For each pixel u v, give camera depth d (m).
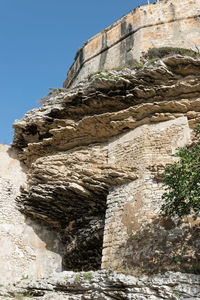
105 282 8.91
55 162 15.01
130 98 13.79
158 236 10.62
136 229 11.23
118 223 11.88
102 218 14.23
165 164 12.05
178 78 13.45
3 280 13.94
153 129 13.22
